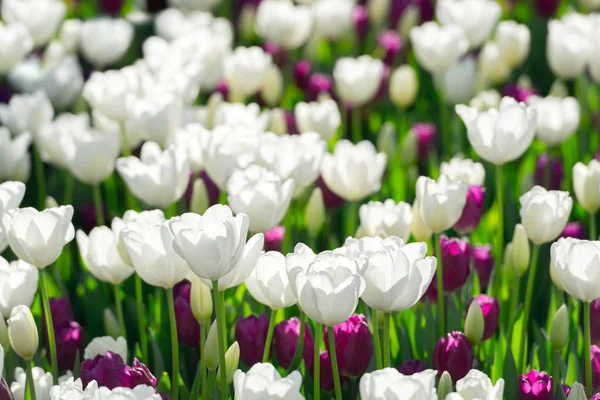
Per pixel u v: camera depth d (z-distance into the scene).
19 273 3.22
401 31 7.57
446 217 3.49
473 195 4.07
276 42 7.07
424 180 3.49
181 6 8.10
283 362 3.49
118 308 3.73
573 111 4.95
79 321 4.54
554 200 3.47
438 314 3.89
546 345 3.74
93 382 2.57
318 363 2.93
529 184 4.97
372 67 5.88
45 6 6.62
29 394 3.19
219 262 2.68
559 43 5.78
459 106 3.89
